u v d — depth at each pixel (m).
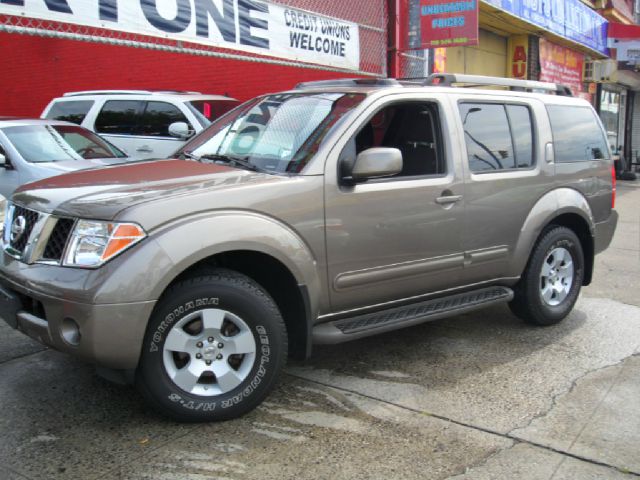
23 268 3.38
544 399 3.92
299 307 3.75
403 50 11.03
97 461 3.12
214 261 3.67
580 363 4.53
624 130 27.03
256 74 11.98
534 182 4.97
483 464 3.16
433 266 4.36
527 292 5.10
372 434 3.45
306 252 3.69
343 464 3.14
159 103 8.80
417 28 10.76
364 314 4.17
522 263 4.95
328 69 9.70
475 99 4.73
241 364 3.56
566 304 5.41
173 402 3.36
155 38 8.02
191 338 3.39
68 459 3.13
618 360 4.60
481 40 15.80
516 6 14.30
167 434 3.39
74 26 7.46
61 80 10.82
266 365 3.55
